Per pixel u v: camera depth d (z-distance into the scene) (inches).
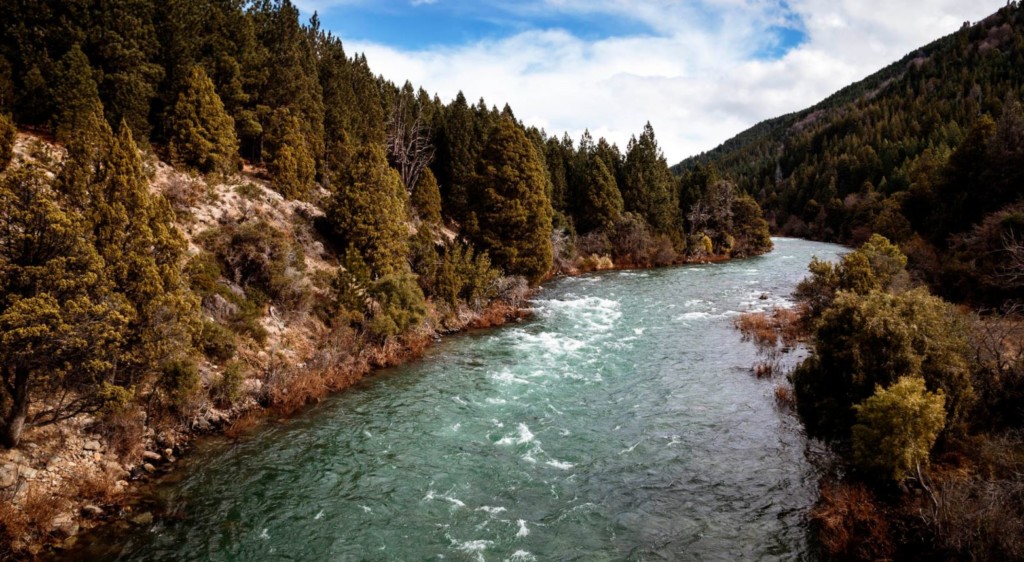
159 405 676.1
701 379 954.1
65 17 1152.8
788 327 1273.4
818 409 635.5
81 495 513.0
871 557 440.5
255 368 860.0
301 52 2119.8
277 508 543.2
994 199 1408.7
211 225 1118.4
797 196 5083.7
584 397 874.8
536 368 1020.5
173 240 676.7
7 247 483.2
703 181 3747.5
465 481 607.8
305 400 828.0
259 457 649.6
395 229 1336.1
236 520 519.2
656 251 2812.5
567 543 493.0
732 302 1674.5
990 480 448.8
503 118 1712.6
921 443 498.9
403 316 1087.0
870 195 3722.9
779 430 734.5
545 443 706.8
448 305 1336.1
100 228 606.5
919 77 6451.8
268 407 793.6
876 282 1152.2
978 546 385.7
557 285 2052.2
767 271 2422.5
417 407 824.9
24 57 1077.8
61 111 1069.1
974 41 6338.6
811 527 507.5
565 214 3016.7
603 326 1362.0
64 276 492.1
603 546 488.4
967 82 5231.3
